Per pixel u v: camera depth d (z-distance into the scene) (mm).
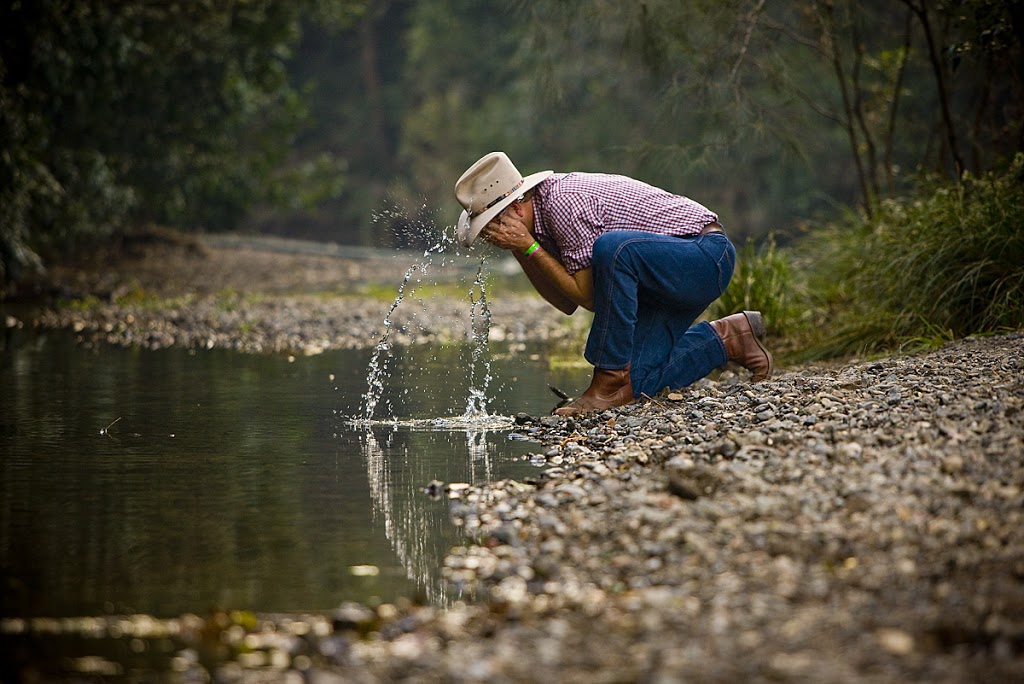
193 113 24250
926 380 7285
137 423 8148
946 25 12445
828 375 8188
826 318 11305
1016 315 9195
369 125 52125
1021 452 5578
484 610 4375
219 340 13758
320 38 52344
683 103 13266
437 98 47188
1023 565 4285
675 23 12906
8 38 17266
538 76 15031
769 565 4473
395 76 53375
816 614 4023
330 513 5793
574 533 5105
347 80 52875
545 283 8320
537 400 9234
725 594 4219
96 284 21062
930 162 14367
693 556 4633
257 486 6336
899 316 9930
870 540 4637
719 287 8008
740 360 8383
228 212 28125
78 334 14219
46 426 7980
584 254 7789
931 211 10570
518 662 3811
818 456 5801
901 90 13984
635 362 8086
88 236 23000
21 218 17094
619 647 3893
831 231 13039
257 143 28594
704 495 5395
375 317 16469
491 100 45500
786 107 13445
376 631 4219
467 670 3773
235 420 8305
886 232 11156
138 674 3875
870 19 13078
